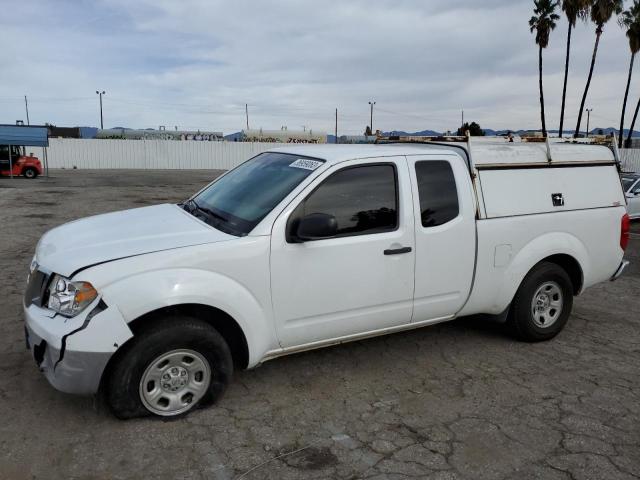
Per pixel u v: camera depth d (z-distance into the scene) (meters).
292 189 3.84
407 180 4.22
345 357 4.68
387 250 4.09
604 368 4.66
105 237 3.75
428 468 3.15
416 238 4.22
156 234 3.74
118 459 3.12
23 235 10.14
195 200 4.75
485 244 4.59
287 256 3.72
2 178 29.16
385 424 3.62
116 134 57.22
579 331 5.61
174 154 46.16
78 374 3.19
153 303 3.27
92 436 3.32
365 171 4.09
